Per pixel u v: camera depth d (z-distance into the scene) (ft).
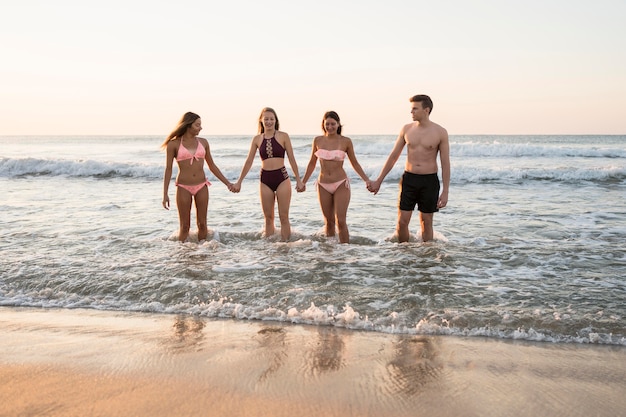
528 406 8.55
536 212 31.35
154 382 9.34
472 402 8.66
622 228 25.84
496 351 11.28
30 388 9.04
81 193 41.75
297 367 10.16
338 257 19.93
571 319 13.21
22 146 160.97
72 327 12.92
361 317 13.60
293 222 28.12
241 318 13.83
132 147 147.74
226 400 8.63
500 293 15.44
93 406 8.34
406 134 22.62
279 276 17.30
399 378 9.66
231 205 34.24
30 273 17.75
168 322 13.43
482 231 25.41
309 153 100.27
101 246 21.88
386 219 28.91
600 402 8.71
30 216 29.86
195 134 23.18
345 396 8.84
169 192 42.63
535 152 84.94
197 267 18.38
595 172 51.29
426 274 17.53
